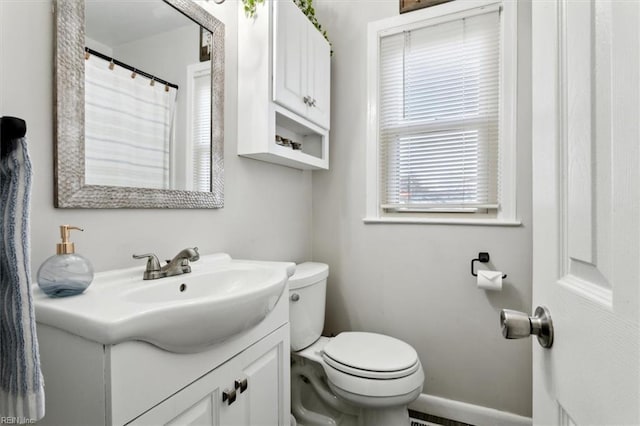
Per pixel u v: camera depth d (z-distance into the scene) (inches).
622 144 12.8
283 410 40.5
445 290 65.3
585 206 15.8
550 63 19.9
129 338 22.0
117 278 34.4
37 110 29.7
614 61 13.3
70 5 31.8
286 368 41.4
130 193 37.3
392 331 69.9
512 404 60.2
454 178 66.4
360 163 73.4
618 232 13.0
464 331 63.7
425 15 67.2
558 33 19.1
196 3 46.8
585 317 15.5
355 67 73.9
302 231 75.4
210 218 50.0
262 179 62.1
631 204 12.2
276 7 53.0
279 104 55.1
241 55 55.1
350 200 74.5
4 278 19.3
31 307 19.4
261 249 61.7
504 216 61.1
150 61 40.3
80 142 32.6
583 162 16.0
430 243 66.6
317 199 78.3
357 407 52.1
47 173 30.4
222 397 30.3
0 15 27.2
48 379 23.9
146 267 35.4
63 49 31.1
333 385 50.9
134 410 22.6
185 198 44.6
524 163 59.7
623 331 12.6
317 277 61.3
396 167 71.5
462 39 65.4
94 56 34.1
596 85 14.9
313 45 64.6
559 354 18.3
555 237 19.0
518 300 60.0
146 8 39.8
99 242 34.8
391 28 70.4
